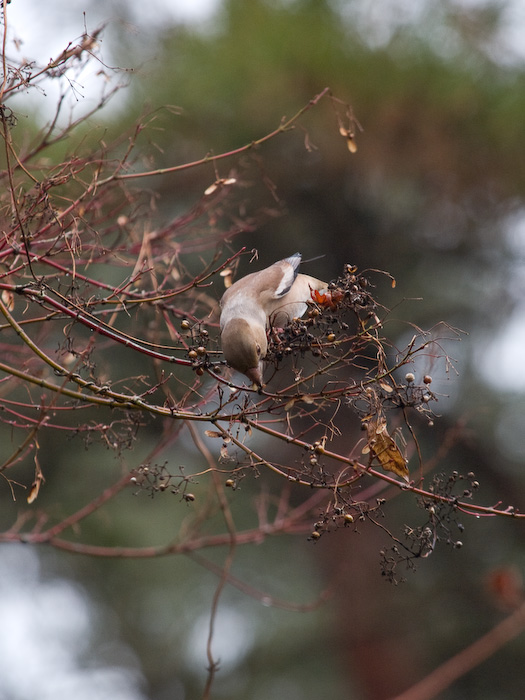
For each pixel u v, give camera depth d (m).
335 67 14.21
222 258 12.59
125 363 13.54
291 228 15.41
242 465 5.70
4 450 15.89
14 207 6.09
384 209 15.87
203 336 6.06
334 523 5.47
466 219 16.00
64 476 16.34
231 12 14.72
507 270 16.45
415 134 14.69
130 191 8.20
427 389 5.65
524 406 15.75
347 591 16.06
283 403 5.86
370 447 5.63
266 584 16.88
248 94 13.85
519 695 16.23
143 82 13.07
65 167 6.61
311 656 16.39
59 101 6.99
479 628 16.25
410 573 16.39
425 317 15.78
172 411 5.79
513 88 14.48
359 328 5.86
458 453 15.84
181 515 16.61
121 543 15.96
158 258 7.48
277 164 14.61
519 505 16.23
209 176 13.43
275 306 7.62
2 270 7.15
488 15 14.44
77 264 7.39
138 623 17.16
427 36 14.47
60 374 5.95
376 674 15.87
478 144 14.84
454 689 16.55
